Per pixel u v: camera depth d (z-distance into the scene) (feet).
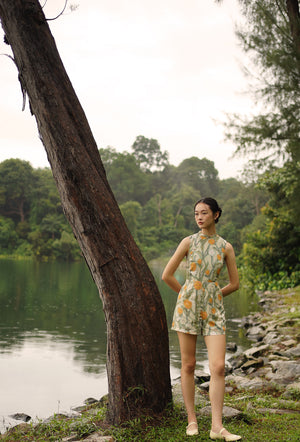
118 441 11.00
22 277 108.06
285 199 56.18
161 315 12.64
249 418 12.98
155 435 11.23
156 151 397.80
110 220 12.33
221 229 183.01
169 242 263.29
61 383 22.72
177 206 299.38
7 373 24.41
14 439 12.46
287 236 57.31
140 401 12.05
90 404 18.56
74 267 170.91
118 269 12.23
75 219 12.32
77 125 12.39
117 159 344.69
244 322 40.01
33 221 263.90
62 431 12.51
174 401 14.24
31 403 19.56
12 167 269.23
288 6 26.89
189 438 10.92
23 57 12.21
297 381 18.89
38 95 12.19
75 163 12.16
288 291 53.83
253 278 60.95
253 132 34.14
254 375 21.26
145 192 348.79
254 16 28.60
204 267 11.35
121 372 12.09
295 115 31.99
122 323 12.16
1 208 269.64
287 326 33.30
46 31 12.33
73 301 59.62
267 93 31.63
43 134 12.39
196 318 11.22
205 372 21.80
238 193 256.73
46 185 274.16
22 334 36.27
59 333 36.94
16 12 12.11
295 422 12.85
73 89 12.67
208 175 363.56
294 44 27.63
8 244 249.75
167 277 11.64
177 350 30.22
